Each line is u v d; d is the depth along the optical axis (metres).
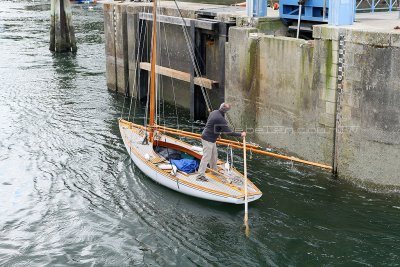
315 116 18.19
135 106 26.70
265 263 13.86
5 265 14.02
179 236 15.17
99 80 31.62
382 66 15.93
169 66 26.27
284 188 17.52
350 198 16.77
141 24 26.94
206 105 24.39
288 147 19.48
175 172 17.31
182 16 23.89
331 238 14.80
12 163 19.98
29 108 26.23
